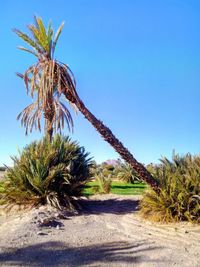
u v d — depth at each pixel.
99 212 12.37
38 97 11.23
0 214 12.00
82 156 13.40
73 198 12.66
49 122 15.10
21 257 7.59
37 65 11.47
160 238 9.16
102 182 17.05
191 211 10.52
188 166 11.82
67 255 7.84
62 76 11.34
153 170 12.45
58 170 12.34
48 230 9.52
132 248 8.38
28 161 12.67
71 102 11.51
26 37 11.44
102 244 8.62
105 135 11.49
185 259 7.66
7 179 12.63
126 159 11.57
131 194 16.56
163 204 10.88
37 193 12.38
